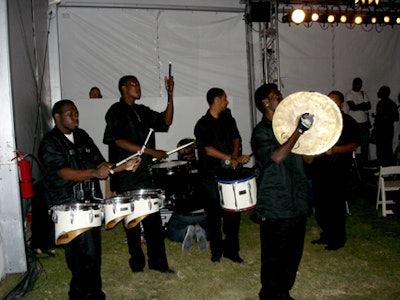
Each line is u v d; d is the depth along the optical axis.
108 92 7.72
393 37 9.16
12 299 3.52
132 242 3.95
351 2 8.24
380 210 6.00
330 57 8.87
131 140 3.80
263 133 2.74
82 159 3.01
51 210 2.79
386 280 3.65
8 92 3.89
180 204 4.92
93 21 7.60
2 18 3.82
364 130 8.63
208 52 8.10
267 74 8.13
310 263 4.09
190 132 7.03
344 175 4.29
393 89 9.31
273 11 8.12
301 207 2.77
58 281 3.93
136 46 7.79
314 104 2.56
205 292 3.56
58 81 7.31
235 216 4.09
